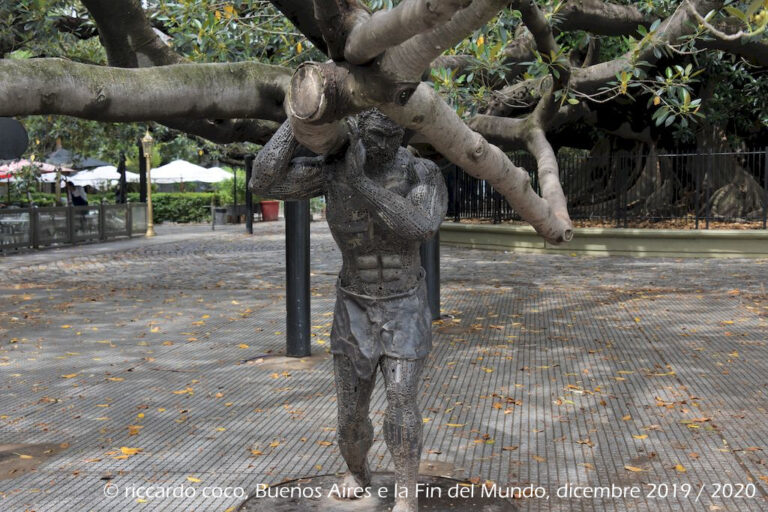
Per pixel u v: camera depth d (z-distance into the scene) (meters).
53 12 9.88
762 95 20.81
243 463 5.29
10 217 21.86
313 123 2.76
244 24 8.42
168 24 9.91
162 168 39.38
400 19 2.18
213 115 5.46
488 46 7.41
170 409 6.62
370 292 4.07
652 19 12.07
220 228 33.19
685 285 13.81
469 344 9.01
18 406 6.75
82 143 24.75
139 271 17.00
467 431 5.87
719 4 9.16
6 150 6.07
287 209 8.43
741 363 7.97
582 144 24.23
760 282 14.03
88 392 7.21
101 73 4.66
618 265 17.19
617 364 7.98
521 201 4.20
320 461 5.30
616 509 4.48
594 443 5.60
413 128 3.26
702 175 21.59
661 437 5.71
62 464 5.30
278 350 8.92
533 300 12.23
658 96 7.45
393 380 4.02
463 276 15.36
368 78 2.56
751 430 5.83
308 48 9.04
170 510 4.52
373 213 3.88
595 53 14.95
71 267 17.94
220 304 12.32
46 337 9.80
